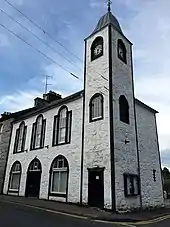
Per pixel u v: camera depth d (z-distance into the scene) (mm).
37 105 26984
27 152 22109
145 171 17438
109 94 15625
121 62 17812
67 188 16281
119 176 14023
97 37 18562
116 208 12984
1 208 12398
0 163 25688
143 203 15859
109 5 19969
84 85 17953
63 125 18922
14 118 26812
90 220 10266
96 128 15633
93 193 14312
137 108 18906
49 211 12227
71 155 16984
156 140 20672
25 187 20672
